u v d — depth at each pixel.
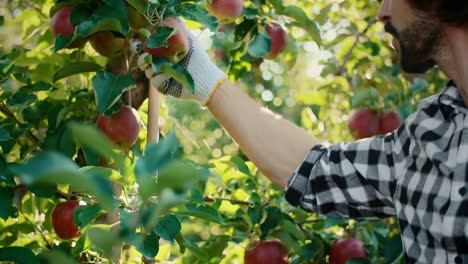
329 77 2.32
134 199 1.03
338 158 1.28
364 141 1.27
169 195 0.60
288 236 1.70
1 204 1.29
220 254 1.75
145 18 1.30
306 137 1.35
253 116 1.34
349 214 1.29
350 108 2.24
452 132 1.10
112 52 1.35
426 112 1.14
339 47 2.46
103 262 1.41
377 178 1.22
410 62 1.09
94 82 1.25
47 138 1.38
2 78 1.44
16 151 1.67
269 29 1.79
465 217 1.04
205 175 0.70
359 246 1.77
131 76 1.28
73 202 1.43
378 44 2.39
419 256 1.13
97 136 0.57
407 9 1.04
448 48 1.05
